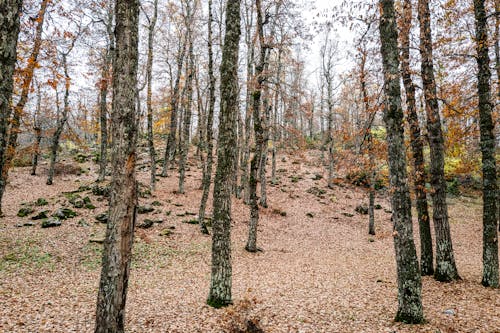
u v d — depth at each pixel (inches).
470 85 416.2
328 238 697.0
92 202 652.7
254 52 807.7
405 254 255.9
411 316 254.2
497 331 237.6
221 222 286.5
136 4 189.6
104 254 177.0
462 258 541.6
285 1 537.0
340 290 360.8
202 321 252.4
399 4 382.9
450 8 378.0
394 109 258.4
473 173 974.4
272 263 491.5
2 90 153.1
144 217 621.6
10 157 437.7
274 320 264.7
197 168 1120.2
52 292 311.9
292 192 981.8
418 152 394.3
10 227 495.5
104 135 803.4
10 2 157.6
